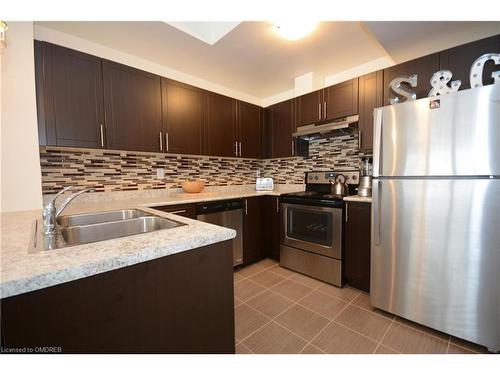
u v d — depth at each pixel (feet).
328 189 9.32
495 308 4.34
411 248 5.21
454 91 4.86
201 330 2.92
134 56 7.79
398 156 5.24
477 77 4.79
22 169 5.02
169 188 8.77
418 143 4.96
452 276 4.73
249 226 9.07
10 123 4.90
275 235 9.45
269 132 10.79
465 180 4.49
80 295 2.03
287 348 4.68
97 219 5.06
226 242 3.15
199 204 7.54
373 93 7.33
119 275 2.25
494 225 4.26
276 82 10.14
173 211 6.92
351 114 7.86
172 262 2.62
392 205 5.43
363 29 6.48
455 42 6.41
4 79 4.83
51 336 1.92
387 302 5.67
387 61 8.02
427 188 4.92
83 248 2.34
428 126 4.82
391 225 5.48
